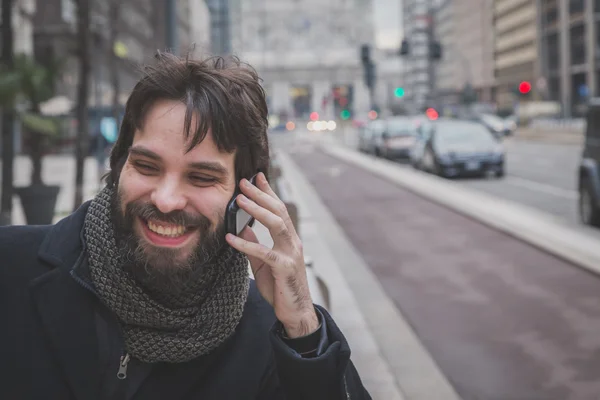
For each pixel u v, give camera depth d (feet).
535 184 62.75
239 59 4.23
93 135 100.12
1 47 32.53
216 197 3.95
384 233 36.96
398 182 64.90
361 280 25.36
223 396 4.36
